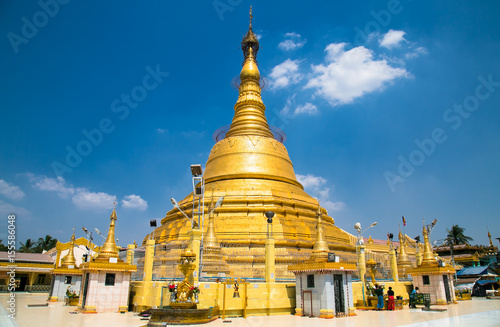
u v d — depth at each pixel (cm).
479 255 7881
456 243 9481
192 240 2645
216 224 3934
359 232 3619
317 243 2828
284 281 3080
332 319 2436
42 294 5478
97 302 2788
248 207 4091
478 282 5191
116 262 2939
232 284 2669
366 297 3181
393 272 3856
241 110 5384
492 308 3128
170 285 2372
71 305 3462
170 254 3619
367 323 2206
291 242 3756
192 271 2445
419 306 3403
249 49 5856
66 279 4091
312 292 2667
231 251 3644
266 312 2719
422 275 3778
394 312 2859
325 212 4794
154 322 2094
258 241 3681
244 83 5638
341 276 2705
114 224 3083
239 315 2608
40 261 6550
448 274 3762
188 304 2267
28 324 2112
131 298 3066
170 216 4644
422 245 6206
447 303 3612
